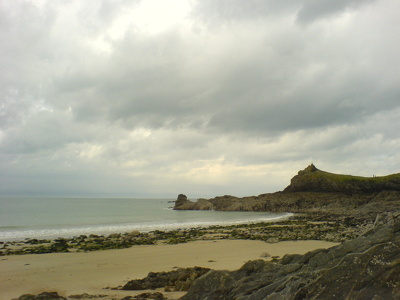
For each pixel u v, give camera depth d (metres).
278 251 33.72
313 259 11.45
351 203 118.62
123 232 60.25
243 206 148.12
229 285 12.52
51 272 26.06
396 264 8.00
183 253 34.66
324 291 8.46
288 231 54.47
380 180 138.00
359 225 61.56
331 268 9.05
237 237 48.94
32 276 24.58
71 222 80.50
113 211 132.88
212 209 157.62
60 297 16.72
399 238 10.17
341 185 139.12
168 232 58.34
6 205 169.62
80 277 24.09
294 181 156.62
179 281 19.78
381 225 11.80
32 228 66.00
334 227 59.25
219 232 57.59
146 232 59.94
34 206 161.75
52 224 74.88
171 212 137.38
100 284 21.61
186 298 12.95
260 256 30.66
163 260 30.70
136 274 24.91
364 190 133.50
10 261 31.27
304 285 9.18
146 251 36.88
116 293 18.41
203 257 31.59
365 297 7.65
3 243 45.34
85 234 56.81
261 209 141.88
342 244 11.48
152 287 19.86
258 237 47.72
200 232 57.78
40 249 38.94
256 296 10.57
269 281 11.73
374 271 8.21
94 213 117.00
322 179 145.62
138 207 179.25
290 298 8.92
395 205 101.75
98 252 36.62
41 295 16.59
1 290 20.50
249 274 13.67
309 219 86.06
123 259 31.84
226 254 32.88
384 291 7.57
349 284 8.27
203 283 13.22
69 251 37.66
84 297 17.23
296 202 134.00
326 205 123.50
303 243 39.50
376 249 8.79
